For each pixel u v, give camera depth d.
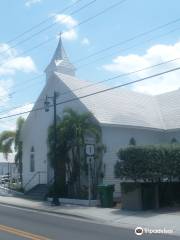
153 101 39.78
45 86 34.88
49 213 22.66
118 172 23.52
